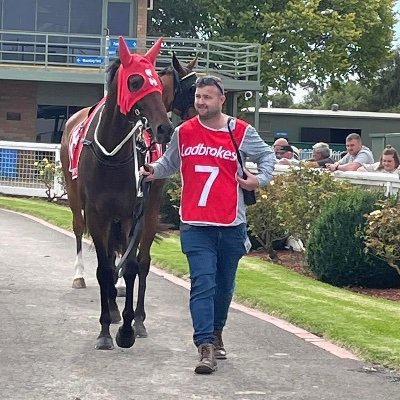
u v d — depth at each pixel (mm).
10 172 25406
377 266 12375
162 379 6922
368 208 12438
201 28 42188
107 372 7082
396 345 8078
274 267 13414
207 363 7062
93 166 7957
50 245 14992
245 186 7176
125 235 8289
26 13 33281
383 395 6629
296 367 7414
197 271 7117
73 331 8516
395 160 14352
